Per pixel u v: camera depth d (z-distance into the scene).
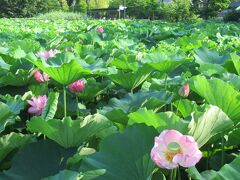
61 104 2.90
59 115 2.96
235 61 3.68
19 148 2.30
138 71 3.22
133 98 2.81
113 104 2.74
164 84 3.32
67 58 3.28
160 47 6.09
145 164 1.76
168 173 2.02
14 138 2.23
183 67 4.21
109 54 5.21
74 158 1.97
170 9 40.09
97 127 2.16
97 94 3.46
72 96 3.39
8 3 48.75
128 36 9.30
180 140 1.52
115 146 1.83
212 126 1.96
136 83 3.31
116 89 3.67
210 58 4.57
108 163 1.79
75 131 2.12
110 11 62.44
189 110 2.53
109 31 10.53
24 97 3.02
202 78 2.28
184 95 2.58
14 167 2.12
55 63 3.20
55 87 3.79
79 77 2.74
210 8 39.62
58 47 6.48
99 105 3.39
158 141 1.52
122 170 1.77
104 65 3.43
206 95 2.34
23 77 3.65
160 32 10.70
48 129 2.12
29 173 2.11
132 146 1.83
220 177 1.62
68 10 69.31
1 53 4.53
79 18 40.81
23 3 49.44
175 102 2.79
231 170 1.63
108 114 2.31
